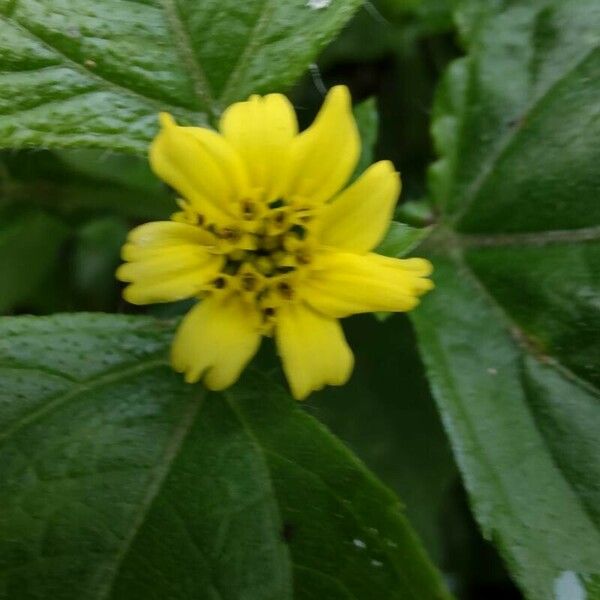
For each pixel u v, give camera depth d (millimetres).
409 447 124
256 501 93
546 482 102
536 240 111
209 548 93
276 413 95
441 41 140
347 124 87
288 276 87
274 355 112
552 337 107
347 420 123
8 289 134
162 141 85
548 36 115
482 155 115
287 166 87
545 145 112
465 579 135
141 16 97
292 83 97
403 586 91
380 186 87
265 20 97
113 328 95
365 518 92
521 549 98
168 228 87
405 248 91
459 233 115
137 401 94
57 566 91
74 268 139
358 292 86
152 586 92
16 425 92
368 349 126
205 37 97
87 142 94
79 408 93
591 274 108
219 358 87
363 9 136
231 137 87
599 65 112
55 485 92
